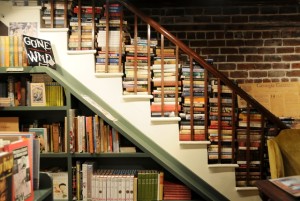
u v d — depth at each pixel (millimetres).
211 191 2512
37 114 2801
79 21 2543
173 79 2545
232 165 2516
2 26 2551
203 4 3258
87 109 2801
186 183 2393
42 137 2477
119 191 2441
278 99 3217
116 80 2525
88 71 2537
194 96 2568
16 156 1198
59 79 2369
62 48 2547
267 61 3285
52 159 2801
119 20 2564
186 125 2549
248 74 3275
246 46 3287
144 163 2842
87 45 2564
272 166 2182
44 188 1560
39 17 2535
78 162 2488
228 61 3295
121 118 2525
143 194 2469
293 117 3172
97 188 2447
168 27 3297
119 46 2543
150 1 3250
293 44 3281
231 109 2609
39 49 2424
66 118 2430
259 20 3277
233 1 3223
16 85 2480
